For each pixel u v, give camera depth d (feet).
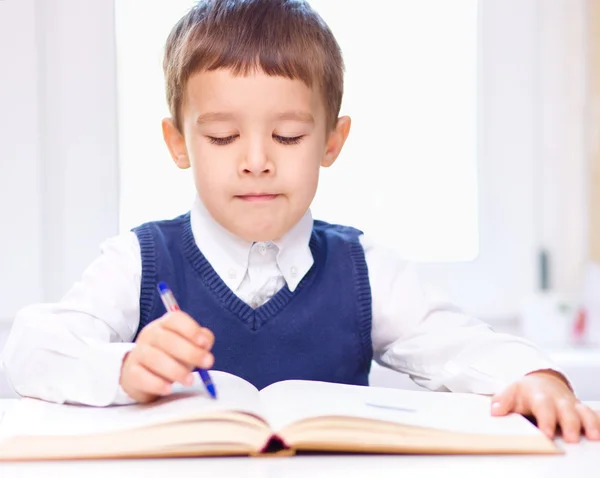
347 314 3.53
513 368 2.90
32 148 5.28
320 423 2.20
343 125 3.60
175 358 2.47
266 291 3.52
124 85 5.52
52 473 2.02
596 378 4.87
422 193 5.82
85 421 2.35
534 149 5.82
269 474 2.03
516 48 5.76
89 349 2.69
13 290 5.30
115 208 5.50
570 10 5.82
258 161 3.01
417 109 5.79
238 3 3.26
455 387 3.07
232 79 3.02
